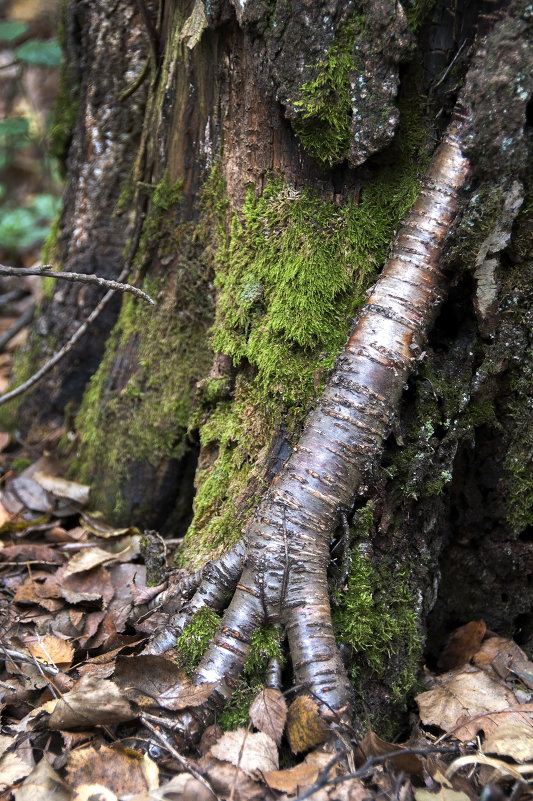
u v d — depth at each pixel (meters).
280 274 1.98
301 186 1.97
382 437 1.78
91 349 2.84
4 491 2.71
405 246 1.82
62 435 2.83
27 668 1.84
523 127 1.67
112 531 2.48
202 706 1.61
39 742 1.63
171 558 2.24
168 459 2.45
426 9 1.75
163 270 2.43
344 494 1.75
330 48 1.74
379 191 1.92
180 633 1.79
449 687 1.93
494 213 1.73
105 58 2.79
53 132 3.05
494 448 2.04
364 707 1.80
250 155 2.03
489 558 2.18
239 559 1.79
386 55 1.71
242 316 2.06
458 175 1.78
